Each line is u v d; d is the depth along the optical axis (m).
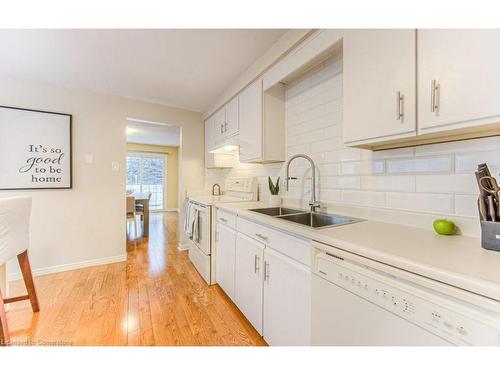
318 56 1.42
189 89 2.63
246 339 1.46
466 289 0.53
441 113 0.81
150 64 2.06
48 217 2.47
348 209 1.47
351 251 0.82
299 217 1.64
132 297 1.98
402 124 0.92
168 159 7.48
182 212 3.39
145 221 4.12
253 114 2.08
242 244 1.68
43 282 2.26
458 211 1.00
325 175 1.67
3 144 2.24
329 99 1.63
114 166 2.83
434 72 0.82
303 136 1.86
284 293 1.21
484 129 0.84
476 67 0.73
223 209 2.06
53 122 2.46
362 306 0.75
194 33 1.62
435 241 0.86
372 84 1.03
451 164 1.03
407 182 1.19
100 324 1.60
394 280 0.68
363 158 1.41
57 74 2.25
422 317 0.59
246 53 1.88
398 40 0.93
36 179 2.38
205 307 1.84
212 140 3.18
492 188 0.77
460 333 0.53
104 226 2.78
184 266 2.71
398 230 1.06
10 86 2.29
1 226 1.40
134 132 5.05
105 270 2.58
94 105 2.70
